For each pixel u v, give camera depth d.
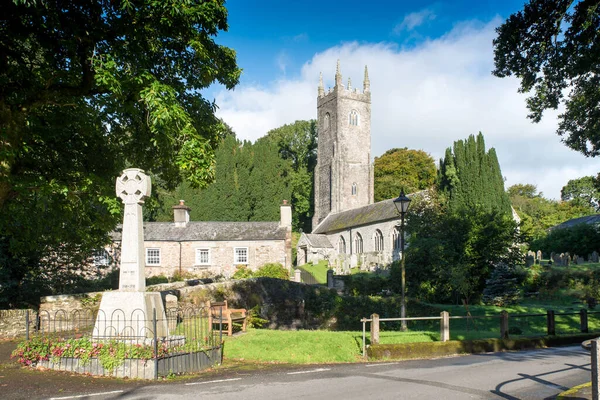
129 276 11.75
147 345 10.54
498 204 56.41
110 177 18.11
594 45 16.16
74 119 16.48
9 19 12.95
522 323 24.05
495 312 26.59
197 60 15.98
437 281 30.56
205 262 42.84
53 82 15.16
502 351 15.52
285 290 25.38
